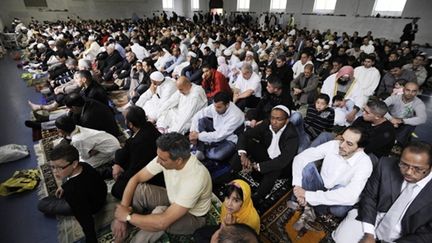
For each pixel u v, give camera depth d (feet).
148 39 32.14
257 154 8.09
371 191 5.48
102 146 8.39
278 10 49.26
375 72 12.37
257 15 53.31
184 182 5.01
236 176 8.52
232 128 8.98
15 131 11.55
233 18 57.82
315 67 20.67
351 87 12.08
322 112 9.21
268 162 7.19
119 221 5.28
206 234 5.18
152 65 14.97
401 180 4.98
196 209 5.56
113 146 8.70
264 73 17.43
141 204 5.83
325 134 7.55
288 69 14.73
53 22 48.37
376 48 24.85
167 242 5.91
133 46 21.22
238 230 2.74
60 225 6.50
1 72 21.65
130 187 5.68
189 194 4.91
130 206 5.72
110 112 10.02
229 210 5.25
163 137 4.79
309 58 16.11
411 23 32.27
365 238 5.13
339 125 11.67
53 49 21.98
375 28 37.32
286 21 47.96
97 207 6.44
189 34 32.94
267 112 10.48
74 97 8.93
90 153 8.21
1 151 9.09
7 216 6.81
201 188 5.06
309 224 6.61
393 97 10.22
